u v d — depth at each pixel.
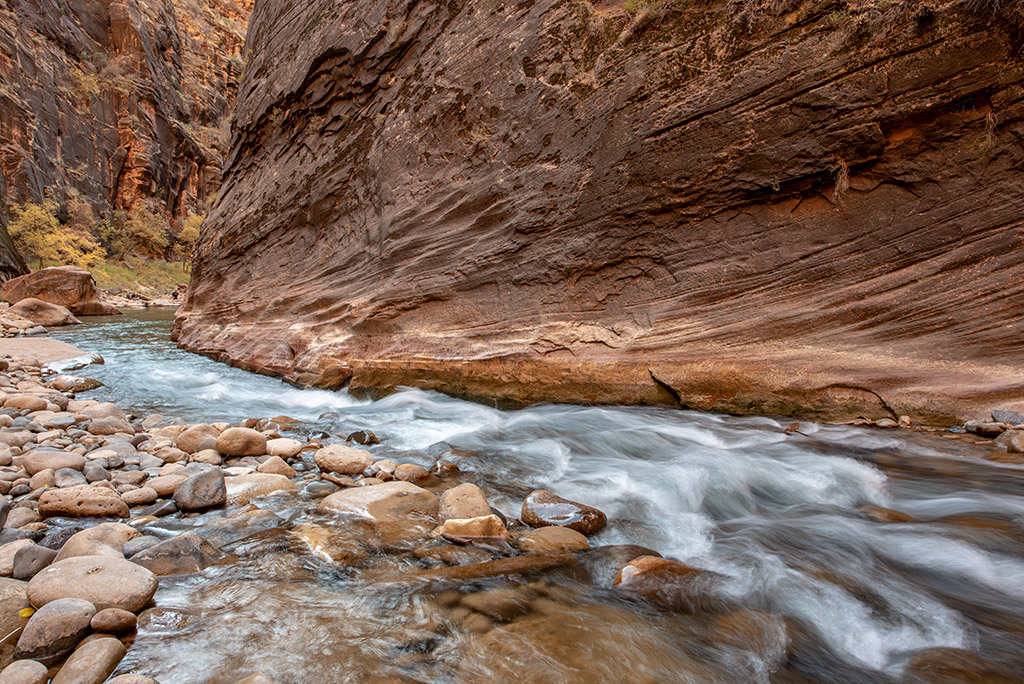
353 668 1.95
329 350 9.00
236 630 2.17
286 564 2.76
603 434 5.38
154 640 2.08
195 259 16.19
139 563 2.63
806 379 5.50
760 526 3.47
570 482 4.24
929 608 2.58
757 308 5.84
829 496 3.94
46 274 22.86
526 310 7.13
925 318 5.25
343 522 3.29
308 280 10.82
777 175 5.62
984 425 4.73
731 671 2.06
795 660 2.17
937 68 4.96
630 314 6.47
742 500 3.92
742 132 5.72
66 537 2.93
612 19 6.91
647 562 2.78
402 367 7.95
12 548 2.62
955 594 2.70
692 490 4.03
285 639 2.12
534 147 7.39
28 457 4.02
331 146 11.20
